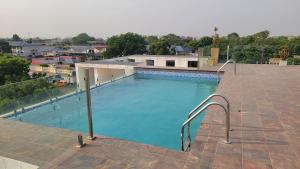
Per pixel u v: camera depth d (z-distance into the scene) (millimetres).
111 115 7023
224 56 13453
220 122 3703
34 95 6867
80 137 2990
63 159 2717
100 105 7980
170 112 7168
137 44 42844
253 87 6371
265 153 2719
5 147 3184
